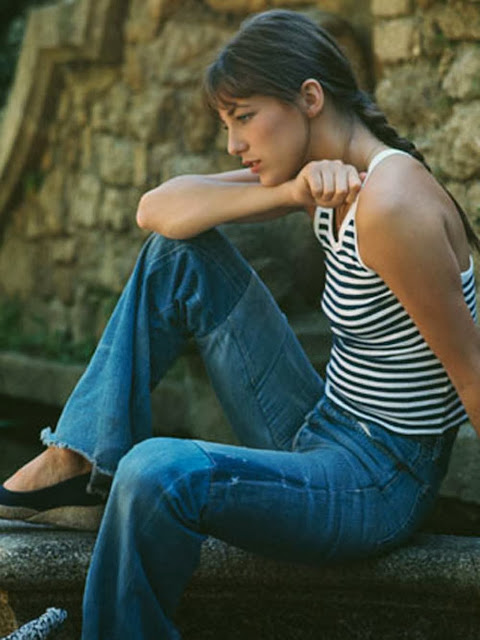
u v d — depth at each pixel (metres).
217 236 2.90
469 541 2.88
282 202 2.73
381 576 2.77
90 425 2.82
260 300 2.93
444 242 2.50
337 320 2.71
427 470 2.75
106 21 6.37
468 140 4.34
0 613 2.82
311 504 2.59
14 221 7.32
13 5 8.38
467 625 2.84
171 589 2.52
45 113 6.92
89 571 2.54
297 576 2.79
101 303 6.63
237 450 2.56
